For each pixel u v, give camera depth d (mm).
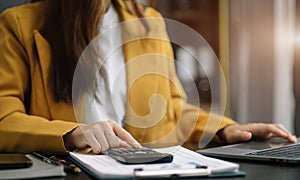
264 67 2322
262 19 2297
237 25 2264
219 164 726
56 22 1168
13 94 1111
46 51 1146
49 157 877
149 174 661
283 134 1100
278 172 740
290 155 859
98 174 666
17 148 946
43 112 1129
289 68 2332
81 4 1139
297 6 2197
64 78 1121
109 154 820
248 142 1089
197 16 2207
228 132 1138
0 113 1021
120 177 656
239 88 2303
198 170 683
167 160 744
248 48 2297
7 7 1345
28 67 1168
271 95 2346
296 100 2109
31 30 1175
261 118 2359
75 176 701
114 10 1246
